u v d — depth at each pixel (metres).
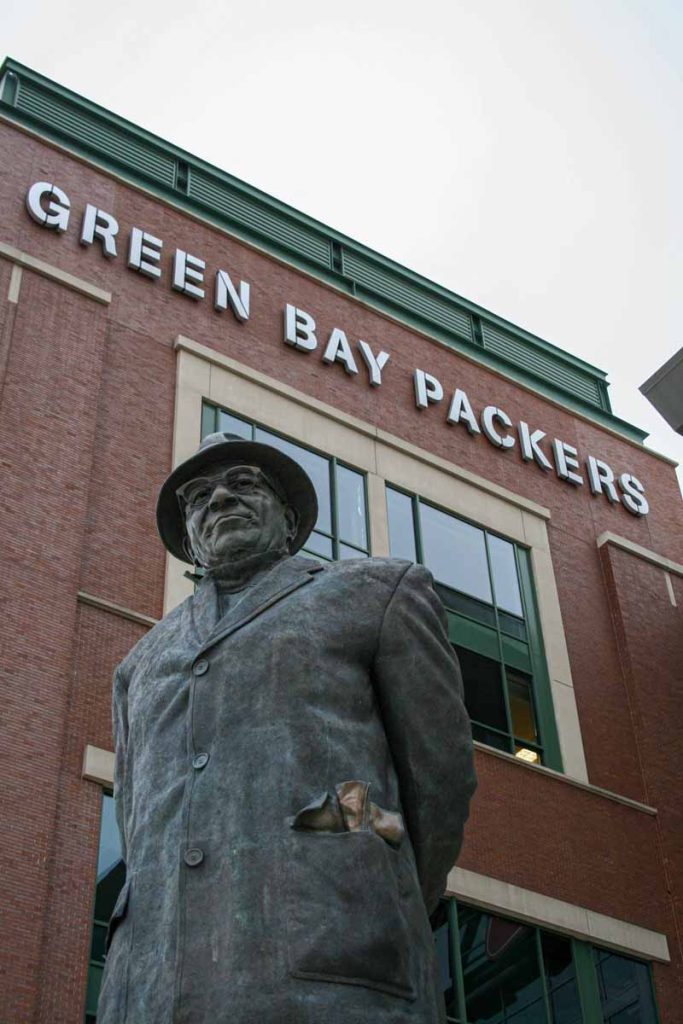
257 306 25.16
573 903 21.56
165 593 19.88
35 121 25.31
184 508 5.77
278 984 3.88
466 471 26.25
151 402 22.16
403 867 4.31
